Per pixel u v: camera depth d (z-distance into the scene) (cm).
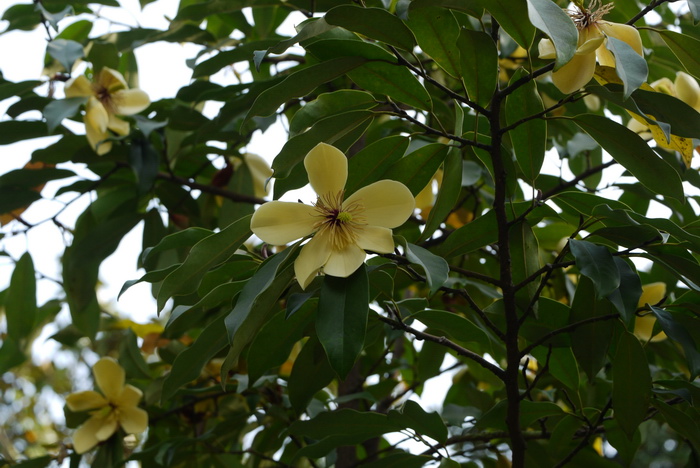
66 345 102
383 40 67
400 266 67
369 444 94
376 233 65
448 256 74
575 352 72
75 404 91
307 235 65
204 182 104
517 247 73
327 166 66
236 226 68
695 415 75
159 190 99
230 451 90
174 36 98
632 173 68
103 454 91
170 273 69
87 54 98
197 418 95
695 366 66
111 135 95
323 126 69
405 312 85
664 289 81
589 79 66
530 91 71
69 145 94
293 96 69
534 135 72
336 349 62
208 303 70
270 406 89
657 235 67
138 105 96
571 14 70
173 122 94
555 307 75
